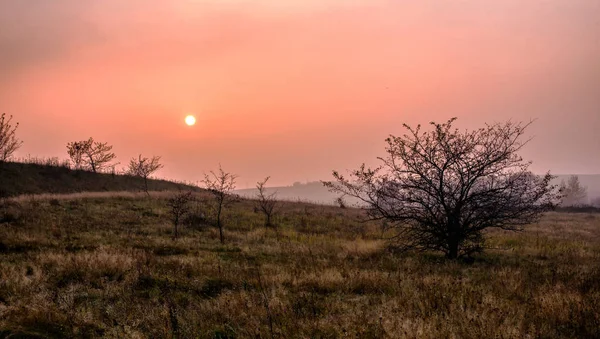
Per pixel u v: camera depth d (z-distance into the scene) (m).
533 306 6.32
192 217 22.30
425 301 6.71
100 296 7.59
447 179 12.84
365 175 13.38
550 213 41.62
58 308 6.38
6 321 5.65
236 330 5.66
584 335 5.14
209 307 6.71
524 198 12.38
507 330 5.04
